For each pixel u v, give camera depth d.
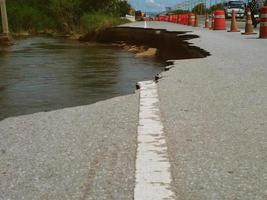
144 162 3.74
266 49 12.44
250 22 19.62
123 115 5.35
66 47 24.17
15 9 44.47
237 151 3.96
